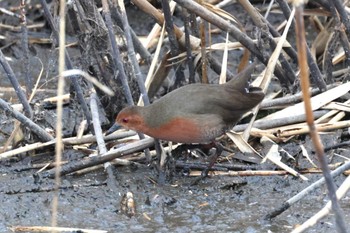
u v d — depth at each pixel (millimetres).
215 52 15188
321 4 13219
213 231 9469
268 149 11484
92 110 11383
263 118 12078
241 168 10969
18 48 15727
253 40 12336
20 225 9602
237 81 10664
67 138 11734
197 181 10672
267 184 10609
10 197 10242
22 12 12164
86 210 10000
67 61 11188
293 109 11977
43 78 14625
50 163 11102
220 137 11648
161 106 10297
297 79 12555
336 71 13734
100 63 11742
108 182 10617
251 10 12094
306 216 9703
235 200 10258
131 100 10883
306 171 10875
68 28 15914
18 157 11430
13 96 13922
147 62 13219
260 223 9594
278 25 15617
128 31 11070
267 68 12078
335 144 11289
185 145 11305
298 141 11672
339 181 10500
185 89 10453
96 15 11461
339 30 12281
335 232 9250
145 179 10797
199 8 11633
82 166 10805
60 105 7066
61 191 10438
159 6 14383
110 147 11578
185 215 9891
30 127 11266
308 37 15656
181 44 12586
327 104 12062
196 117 10148
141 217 9844
